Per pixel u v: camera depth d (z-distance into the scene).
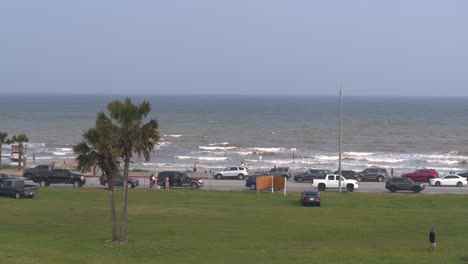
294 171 88.69
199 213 44.59
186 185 62.44
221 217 42.97
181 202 50.50
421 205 49.91
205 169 96.44
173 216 43.28
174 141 153.25
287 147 144.75
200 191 57.81
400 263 28.97
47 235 35.50
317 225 40.22
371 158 121.69
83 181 63.19
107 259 28.95
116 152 32.59
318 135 175.75
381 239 35.72
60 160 110.25
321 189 62.78
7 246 31.39
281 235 36.75
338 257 30.09
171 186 62.41
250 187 61.75
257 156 124.94
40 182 63.38
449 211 46.41
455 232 38.00
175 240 34.66
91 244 32.81
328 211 45.84
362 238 36.03
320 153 131.62
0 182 51.97
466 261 29.59
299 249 32.12
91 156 33.97
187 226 39.47
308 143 154.62
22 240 33.53
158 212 44.91
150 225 39.75
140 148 33.47
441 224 40.88
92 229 38.03
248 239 35.31
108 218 42.25
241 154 128.25
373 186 67.69
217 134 176.12
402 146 148.88
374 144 153.00
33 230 37.16
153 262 28.50
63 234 35.97
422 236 36.75
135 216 43.19
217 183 68.75
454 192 62.12
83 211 45.00
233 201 51.53
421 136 175.12
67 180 63.06
